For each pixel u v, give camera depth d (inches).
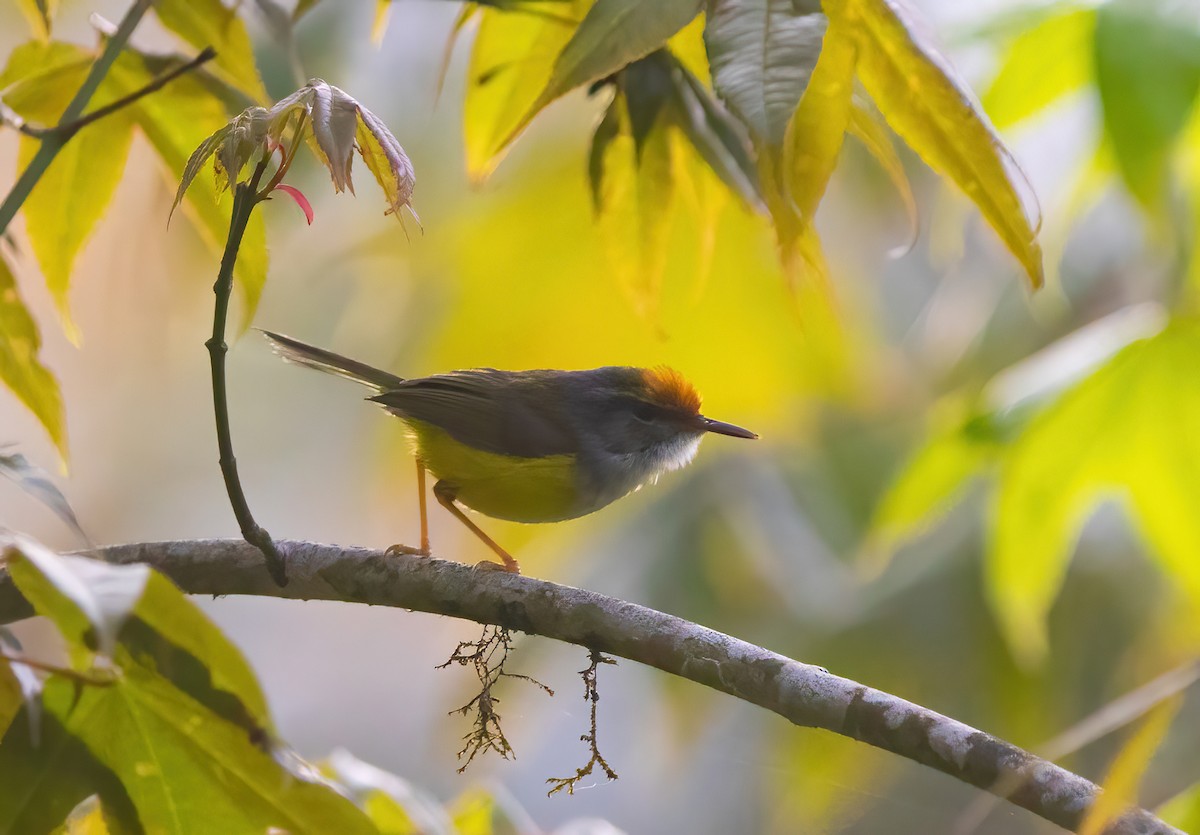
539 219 479.8
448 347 490.9
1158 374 352.2
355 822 225.9
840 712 247.1
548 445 377.7
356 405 836.6
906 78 245.9
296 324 602.9
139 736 221.9
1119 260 488.4
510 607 278.8
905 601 551.8
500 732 288.4
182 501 859.4
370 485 732.7
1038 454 365.4
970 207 406.6
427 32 491.2
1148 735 196.9
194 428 842.2
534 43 328.8
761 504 554.3
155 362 735.7
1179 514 360.8
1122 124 314.5
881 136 275.3
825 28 224.4
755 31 224.7
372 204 517.3
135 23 269.0
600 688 577.9
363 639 936.3
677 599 546.9
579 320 486.0
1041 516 369.4
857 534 542.3
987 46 360.8
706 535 551.8
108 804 226.8
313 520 823.7
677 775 576.7
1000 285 518.9
